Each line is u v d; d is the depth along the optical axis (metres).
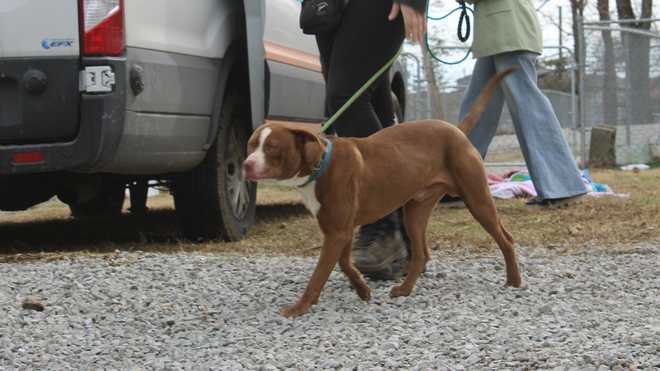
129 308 5.17
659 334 4.18
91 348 4.41
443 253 6.86
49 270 6.03
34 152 6.37
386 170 5.00
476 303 5.02
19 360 4.18
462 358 3.96
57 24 6.31
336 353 4.12
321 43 5.68
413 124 5.27
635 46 16.67
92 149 6.34
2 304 5.20
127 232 8.84
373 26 5.32
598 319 4.58
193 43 7.14
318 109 9.57
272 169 4.66
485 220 5.31
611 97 16.89
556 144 9.07
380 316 4.80
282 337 4.45
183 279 5.77
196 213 7.65
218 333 4.62
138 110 6.50
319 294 4.92
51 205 13.12
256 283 5.69
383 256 5.56
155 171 6.98
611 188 11.27
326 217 4.84
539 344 4.09
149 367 4.04
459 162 5.23
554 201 9.09
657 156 16.78
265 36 8.12
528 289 5.38
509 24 8.75
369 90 5.44
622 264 6.09
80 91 6.34
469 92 9.24
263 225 8.98
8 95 6.38
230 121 7.79
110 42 6.30
